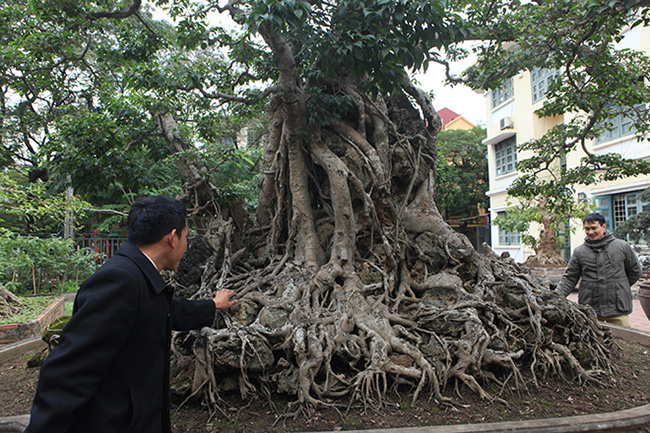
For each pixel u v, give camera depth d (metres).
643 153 15.10
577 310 4.78
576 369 4.20
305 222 5.44
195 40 6.34
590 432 3.05
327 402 3.62
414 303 4.88
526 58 6.03
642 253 13.84
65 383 1.56
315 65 5.17
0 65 6.29
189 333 4.10
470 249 5.50
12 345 6.04
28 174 17.69
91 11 6.30
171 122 6.65
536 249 17.03
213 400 3.51
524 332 4.46
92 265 14.27
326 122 5.11
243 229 6.50
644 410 3.32
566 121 18.69
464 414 3.49
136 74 5.20
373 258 5.27
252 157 14.05
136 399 1.77
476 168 31.89
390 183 5.75
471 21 6.75
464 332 4.20
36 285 13.16
